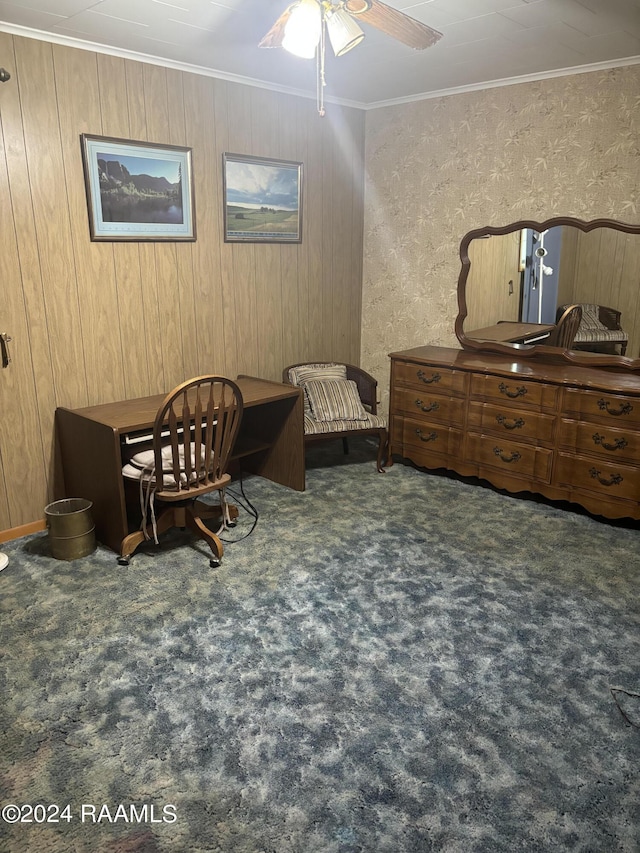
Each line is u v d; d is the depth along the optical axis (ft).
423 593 8.72
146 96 10.69
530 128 12.03
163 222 11.35
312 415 13.00
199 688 6.88
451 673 7.13
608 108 11.04
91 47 9.86
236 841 5.15
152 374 11.81
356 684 6.95
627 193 11.10
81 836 5.21
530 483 11.60
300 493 12.30
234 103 11.98
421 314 14.58
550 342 12.18
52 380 10.46
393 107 13.96
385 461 14.02
